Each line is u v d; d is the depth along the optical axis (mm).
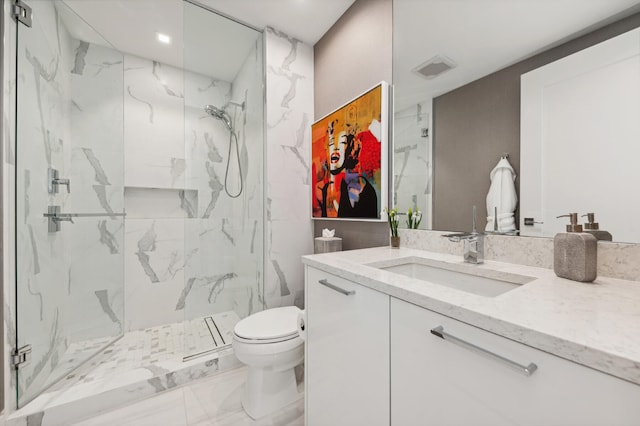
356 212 1657
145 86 2398
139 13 1880
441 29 1232
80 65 1924
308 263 1120
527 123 943
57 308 1649
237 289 2035
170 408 1401
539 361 446
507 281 863
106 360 1754
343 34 1867
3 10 1302
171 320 2426
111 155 2033
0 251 1286
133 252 2289
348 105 1727
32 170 1467
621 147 740
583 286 695
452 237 1014
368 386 813
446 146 1216
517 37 973
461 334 559
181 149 2543
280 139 2051
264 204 2010
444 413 598
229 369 1749
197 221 1995
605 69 769
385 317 752
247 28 1990
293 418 1332
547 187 893
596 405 387
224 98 2139
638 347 383
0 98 1277
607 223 768
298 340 1339
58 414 1298
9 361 1273
